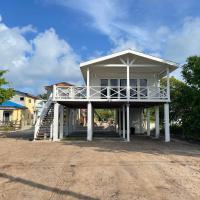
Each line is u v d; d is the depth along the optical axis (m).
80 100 18.64
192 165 9.38
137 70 21.20
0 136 23.25
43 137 19.88
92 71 21.42
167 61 18.53
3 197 5.71
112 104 20.77
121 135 23.75
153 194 5.93
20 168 8.82
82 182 6.97
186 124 20.27
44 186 6.59
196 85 19.59
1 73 21.56
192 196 5.80
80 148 14.31
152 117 33.53
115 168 8.77
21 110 41.97
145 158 10.87
